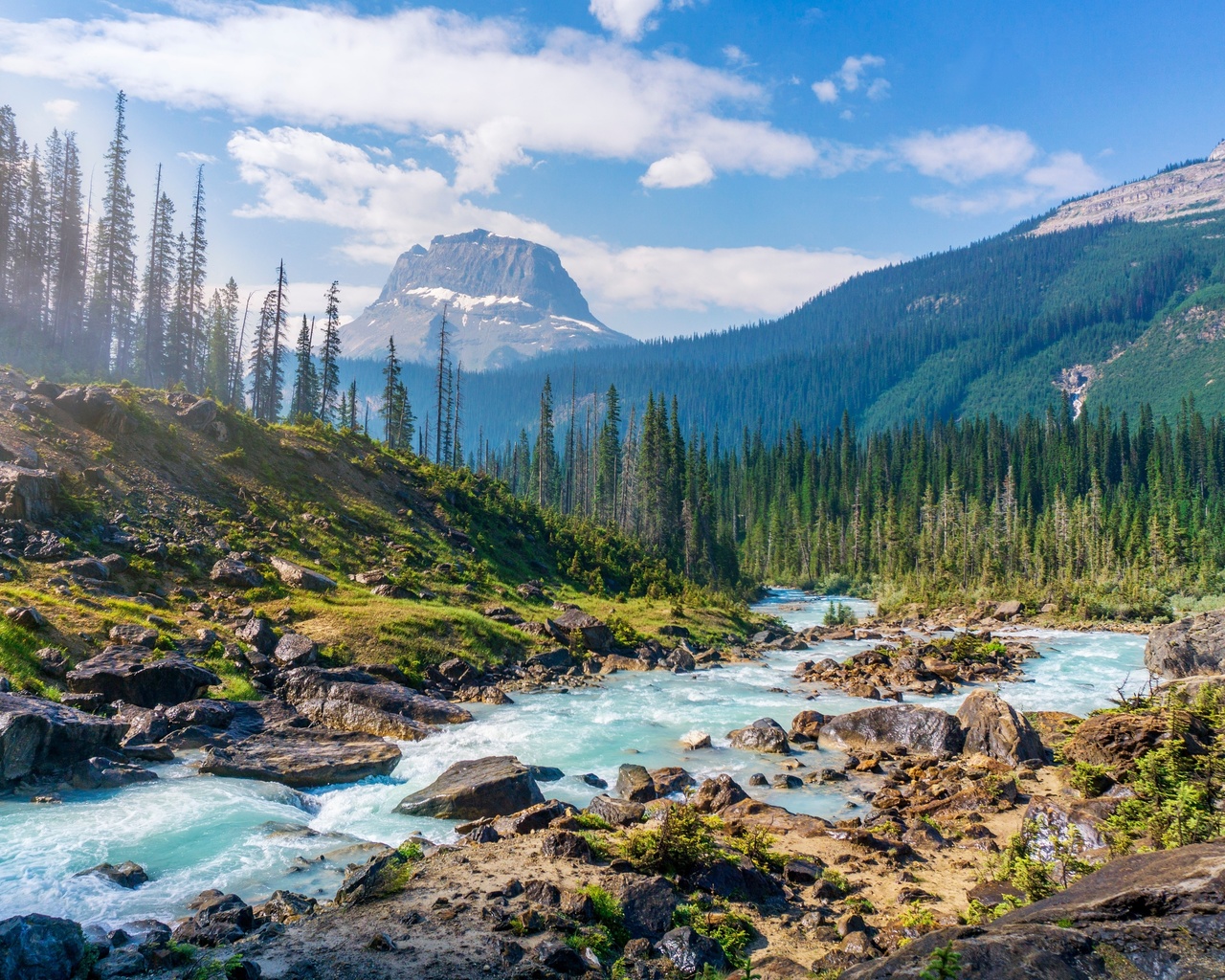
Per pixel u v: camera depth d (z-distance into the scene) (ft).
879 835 68.08
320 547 169.27
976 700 103.45
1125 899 31.35
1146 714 81.87
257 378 282.77
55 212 279.28
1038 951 27.84
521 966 37.99
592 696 134.72
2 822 60.08
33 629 95.91
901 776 89.10
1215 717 69.62
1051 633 239.71
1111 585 315.78
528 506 277.23
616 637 180.45
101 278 286.46
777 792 84.33
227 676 106.42
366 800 75.05
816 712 113.29
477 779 74.79
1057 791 80.07
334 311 285.84
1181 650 148.05
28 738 68.69
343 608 143.13
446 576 184.55
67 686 89.81
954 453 621.72
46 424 149.48
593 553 260.21
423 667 133.49
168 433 171.94
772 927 48.42
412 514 208.23
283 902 47.85
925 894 53.98
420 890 48.32
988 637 220.64
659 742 104.99
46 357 247.70
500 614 171.63
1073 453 565.94
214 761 78.07
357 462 218.38
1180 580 330.95
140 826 61.93
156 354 274.98
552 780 84.23
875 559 460.14
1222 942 27.68
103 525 135.54
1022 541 391.45
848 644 217.36
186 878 53.16
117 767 73.72
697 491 382.01
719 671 166.71
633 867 53.06
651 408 362.74
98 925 43.60
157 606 122.21
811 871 57.67
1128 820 55.98
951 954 27.78
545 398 394.32
